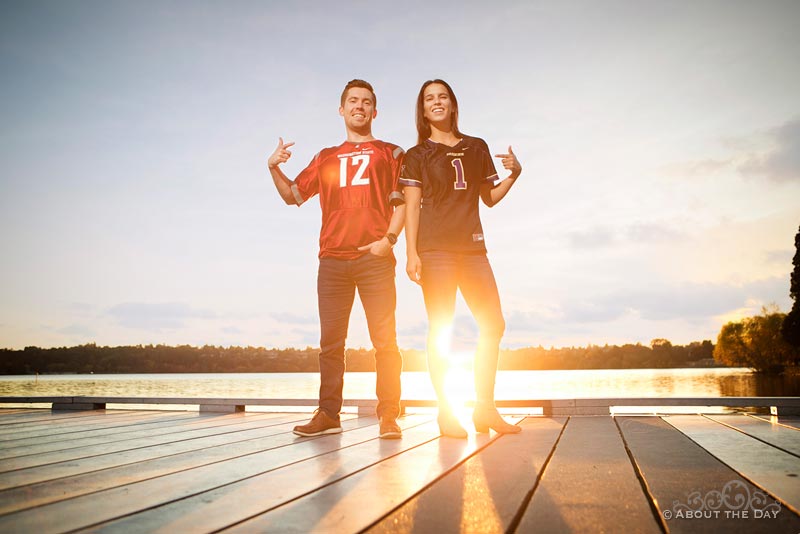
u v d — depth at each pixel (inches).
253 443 97.7
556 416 142.9
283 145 123.2
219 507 51.3
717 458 74.4
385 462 75.3
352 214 117.6
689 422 123.5
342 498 54.2
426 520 45.9
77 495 57.0
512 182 125.4
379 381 111.0
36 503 53.6
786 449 81.7
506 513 47.7
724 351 2337.6
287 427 127.3
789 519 44.3
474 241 116.6
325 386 113.9
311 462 76.1
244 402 176.4
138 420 147.9
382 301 115.3
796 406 134.3
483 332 115.9
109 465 75.1
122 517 48.4
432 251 115.1
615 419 133.1
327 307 117.6
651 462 71.9
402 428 121.6
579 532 42.0
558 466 70.2
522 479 61.9
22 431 121.1
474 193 118.9
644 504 50.4
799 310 1376.7
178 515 48.7
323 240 119.8
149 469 71.7
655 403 141.1
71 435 112.8
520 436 103.2
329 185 120.5
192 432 117.2
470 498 53.2
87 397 190.4
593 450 83.5
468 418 138.5
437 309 113.4
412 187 116.7
